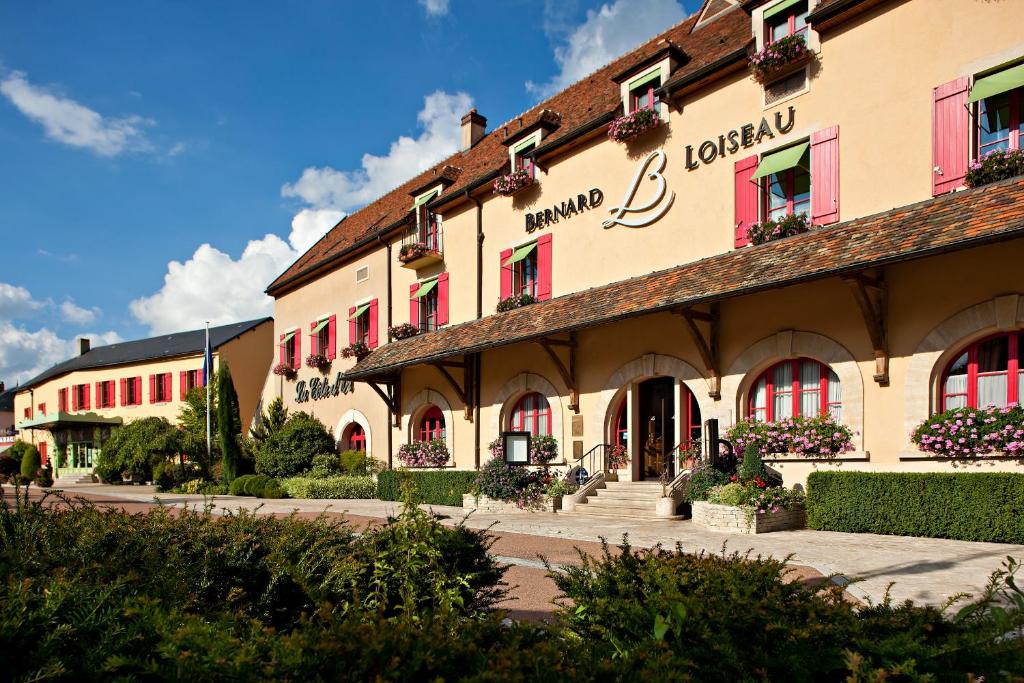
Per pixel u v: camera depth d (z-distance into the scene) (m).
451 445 20.28
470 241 20.52
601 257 16.77
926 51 11.80
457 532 4.98
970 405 10.99
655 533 11.41
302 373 28.00
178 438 29.92
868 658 2.89
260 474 24.56
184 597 3.65
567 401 17.03
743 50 13.95
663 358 15.02
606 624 3.49
